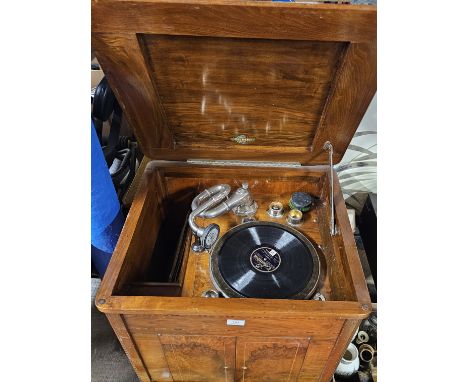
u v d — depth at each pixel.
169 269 1.27
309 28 0.78
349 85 0.91
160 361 1.03
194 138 1.17
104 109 1.20
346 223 1.02
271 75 0.94
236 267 1.05
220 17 0.77
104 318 1.55
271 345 0.94
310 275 1.04
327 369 1.04
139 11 0.76
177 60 0.90
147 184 1.13
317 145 1.13
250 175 1.24
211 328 0.87
